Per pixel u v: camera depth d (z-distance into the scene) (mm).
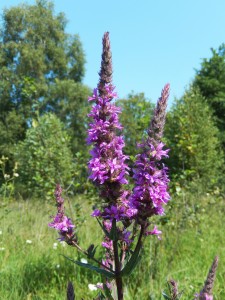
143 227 2451
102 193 2480
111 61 2531
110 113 2492
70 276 5289
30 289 4902
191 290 4691
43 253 6020
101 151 2434
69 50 39344
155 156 2369
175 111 16516
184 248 6578
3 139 31625
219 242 7348
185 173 7945
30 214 8789
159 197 2326
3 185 8164
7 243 6648
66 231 2717
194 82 31922
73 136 34500
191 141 9422
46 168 8758
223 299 4508
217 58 31328
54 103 35312
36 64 34625
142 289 4785
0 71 33906
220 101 30547
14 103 33312
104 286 2838
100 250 5875
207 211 9461
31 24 36688
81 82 40062
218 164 18391
